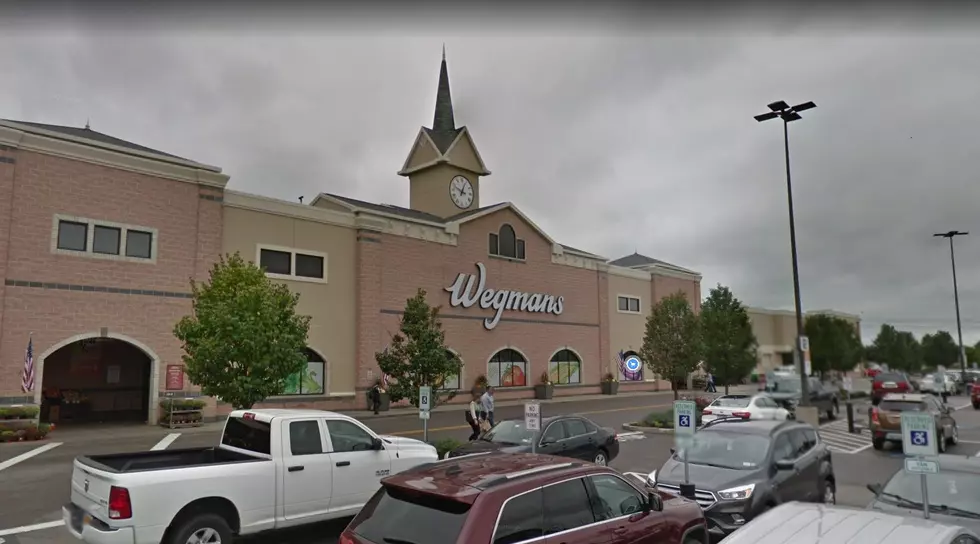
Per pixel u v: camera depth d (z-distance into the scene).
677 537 6.68
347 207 31.95
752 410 21.36
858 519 4.80
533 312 39.88
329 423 9.37
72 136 22.34
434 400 20.14
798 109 24.78
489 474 5.63
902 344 68.38
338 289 29.59
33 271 20.91
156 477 7.45
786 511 5.10
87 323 21.86
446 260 34.81
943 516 7.42
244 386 14.70
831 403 30.23
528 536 5.25
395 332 31.58
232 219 26.20
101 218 22.42
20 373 20.36
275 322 15.49
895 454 18.88
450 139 42.59
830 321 48.84
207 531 7.76
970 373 53.03
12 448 17.86
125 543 7.12
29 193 21.02
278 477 8.52
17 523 10.21
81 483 7.95
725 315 31.80
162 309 23.55
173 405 22.86
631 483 6.52
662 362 29.56
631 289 48.50
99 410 27.83
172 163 24.69
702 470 9.56
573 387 42.22
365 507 5.62
